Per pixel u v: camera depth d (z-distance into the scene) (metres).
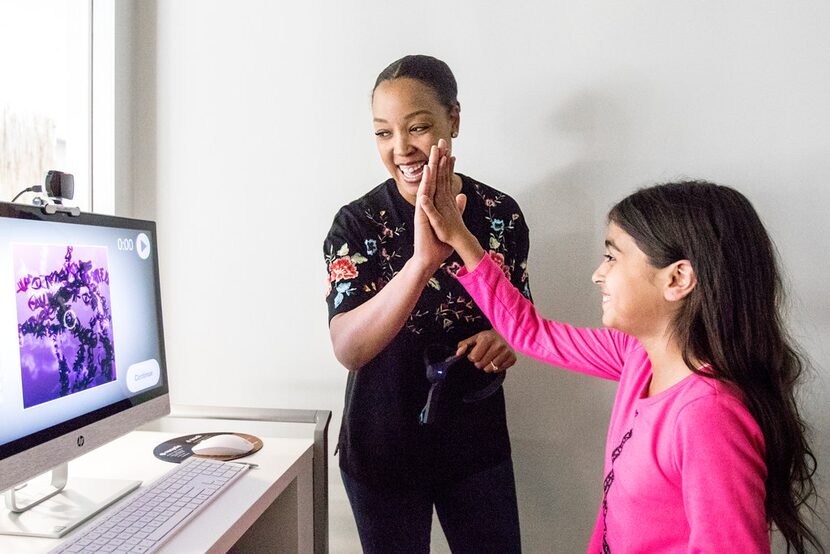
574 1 1.47
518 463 1.57
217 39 1.61
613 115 1.47
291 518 1.18
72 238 0.98
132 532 0.84
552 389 1.54
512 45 1.50
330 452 1.62
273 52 1.59
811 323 1.44
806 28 1.41
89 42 1.56
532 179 1.51
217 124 1.62
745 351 0.79
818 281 1.44
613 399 1.51
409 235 1.26
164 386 1.21
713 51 1.44
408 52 1.54
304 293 1.61
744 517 0.68
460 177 1.31
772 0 1.41
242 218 1.63
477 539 1.28
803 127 1.42
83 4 1.55
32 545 0.84
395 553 1.25
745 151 1.44
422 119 1.16
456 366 1.25
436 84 1.18
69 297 0.96
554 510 1.56
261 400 1.65
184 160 1.64
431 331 1.25
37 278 0.90
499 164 1.52
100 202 1.58
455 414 1.25
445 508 1.30
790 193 1.43
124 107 1.59
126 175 1.61
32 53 1.45
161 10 1.62
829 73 1.40
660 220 0.82
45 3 1.48
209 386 1.67
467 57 1.51
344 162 1.58
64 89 1.55
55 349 0.93
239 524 0.91
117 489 1.02
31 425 0.87
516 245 1.32
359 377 1.27
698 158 1.46
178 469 1.07
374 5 1.54
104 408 1.03
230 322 1.65
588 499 1.54
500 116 1.51
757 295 0.79
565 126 1.49
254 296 1.64
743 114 1.44
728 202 0.81
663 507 0.79
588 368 1.11
